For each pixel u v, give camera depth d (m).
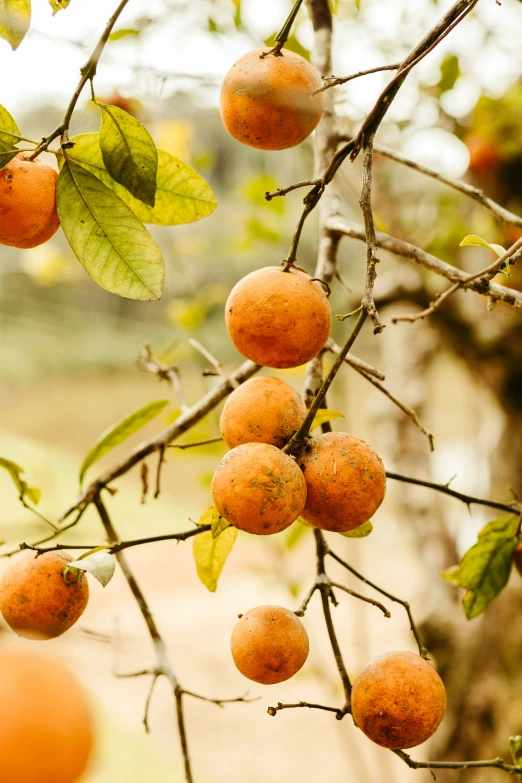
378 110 0.86
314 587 0.93
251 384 0.88
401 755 0.91
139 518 2.66
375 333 0.84
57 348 5.14
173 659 2.94
